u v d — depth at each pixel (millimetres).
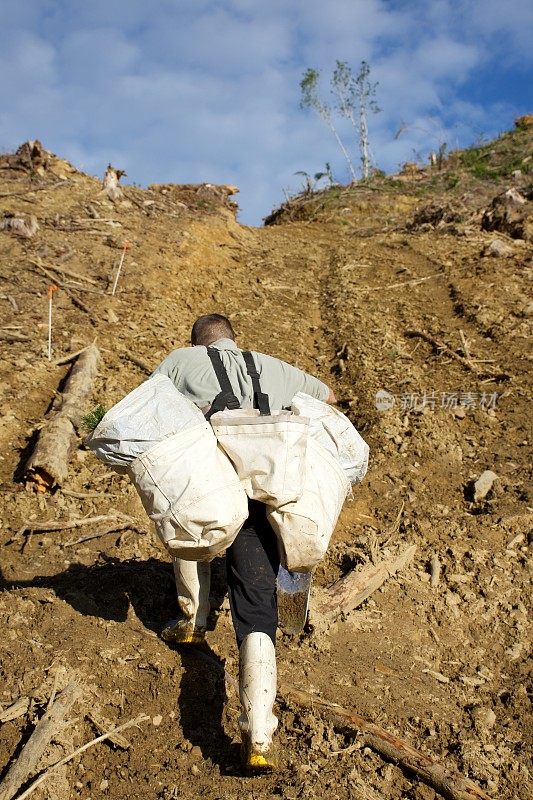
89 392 6441
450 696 3721
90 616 3887
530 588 4520
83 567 4414
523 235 12844
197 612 3693
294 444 3023
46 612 3871
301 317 9594
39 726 3096
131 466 3096
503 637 4180
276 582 3256
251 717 2873
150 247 10562
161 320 8461
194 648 3756
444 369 7809
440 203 15555
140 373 7148
